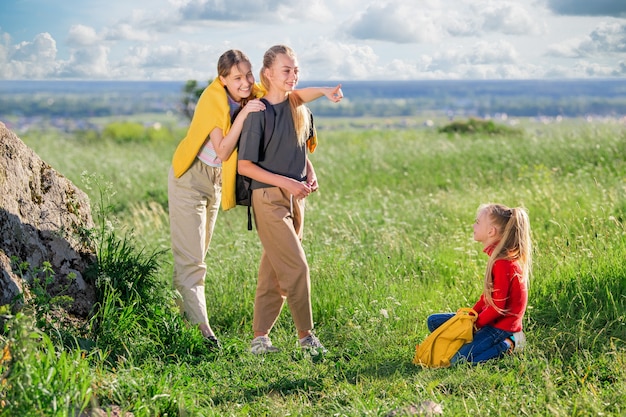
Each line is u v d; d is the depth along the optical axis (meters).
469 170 13.60
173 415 3.97
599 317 5.39
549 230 7.75
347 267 6.98
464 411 3.96
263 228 5.18
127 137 30.11
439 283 6.70
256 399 4.49
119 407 3.96
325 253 7.44
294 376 4.81
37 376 3.64
